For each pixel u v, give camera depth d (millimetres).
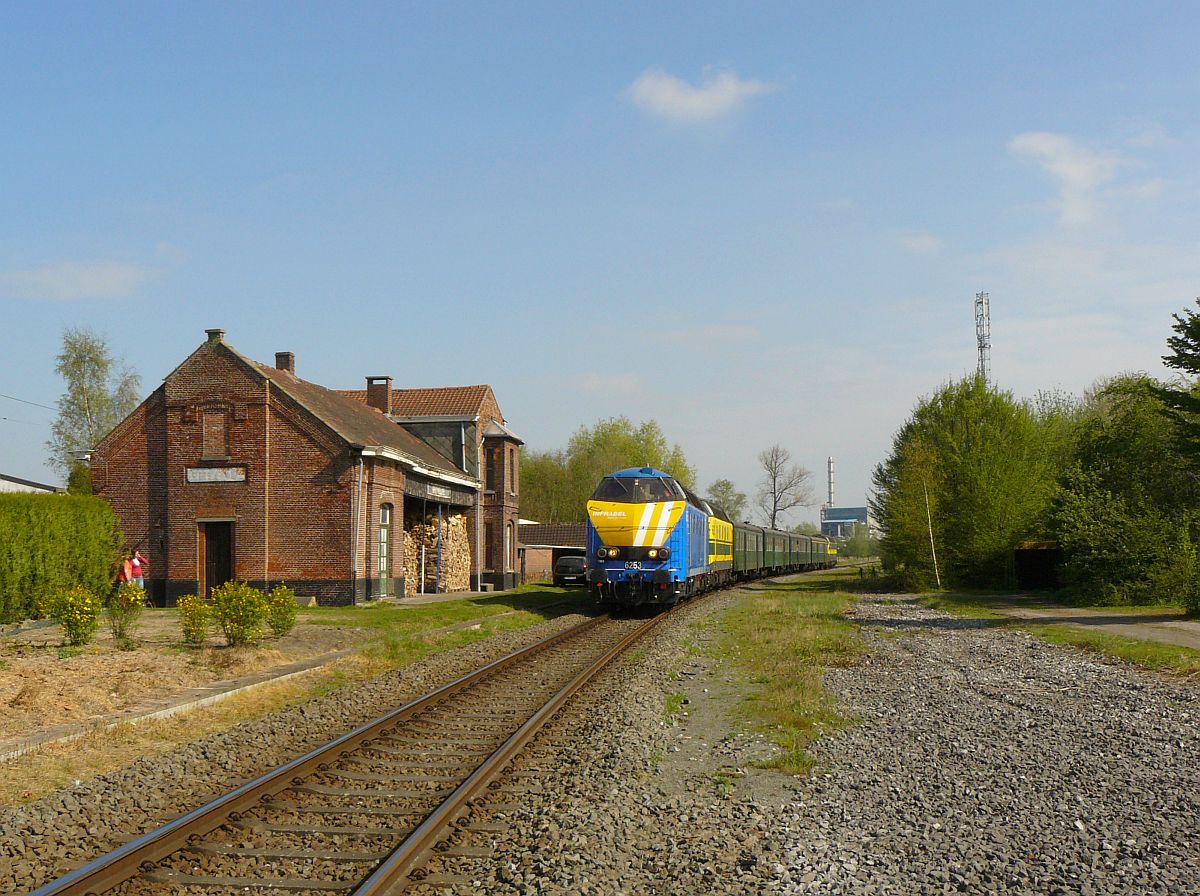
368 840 7660
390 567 34250
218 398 32438
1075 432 44781
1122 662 18078
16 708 12227
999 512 41031
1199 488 33469
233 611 18812
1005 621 26547
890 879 6910
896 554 45594
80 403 62781
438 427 44438
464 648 21188
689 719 13180
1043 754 10773
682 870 7012
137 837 7586
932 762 10445
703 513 34812
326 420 32094
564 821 7855
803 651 19766
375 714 13211
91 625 18500
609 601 29469
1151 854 7355
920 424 48875
